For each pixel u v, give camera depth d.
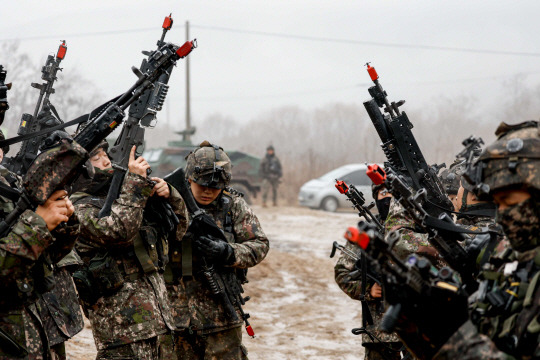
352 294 4.57
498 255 2.39
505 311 2.19
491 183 2.21
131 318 3.84
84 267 3.92
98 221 3.74
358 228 2.15
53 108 5.14
